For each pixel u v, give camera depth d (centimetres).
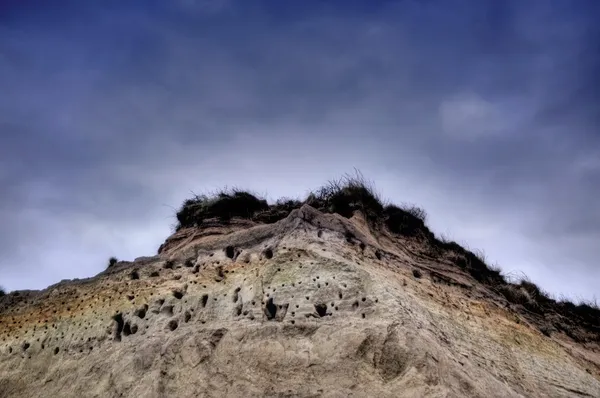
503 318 1634
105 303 1580
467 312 1561
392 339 1178
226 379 1183
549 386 1377
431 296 1533
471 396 1116
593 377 1549
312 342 1222
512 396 1198
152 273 1641
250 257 1551
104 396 1289
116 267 1725
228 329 1295
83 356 1452
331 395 1105
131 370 1306
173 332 1366
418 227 1953
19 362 1535
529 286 2005
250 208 1948
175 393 1202
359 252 1554
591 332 1939
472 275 1906
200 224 1855
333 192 1894
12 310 1744
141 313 1494
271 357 1198
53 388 1405
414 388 1090
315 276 1386
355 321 1248
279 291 1368
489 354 1394
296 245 1489
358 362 1154
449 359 1196
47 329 1600
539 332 1697
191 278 1553
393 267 1586
